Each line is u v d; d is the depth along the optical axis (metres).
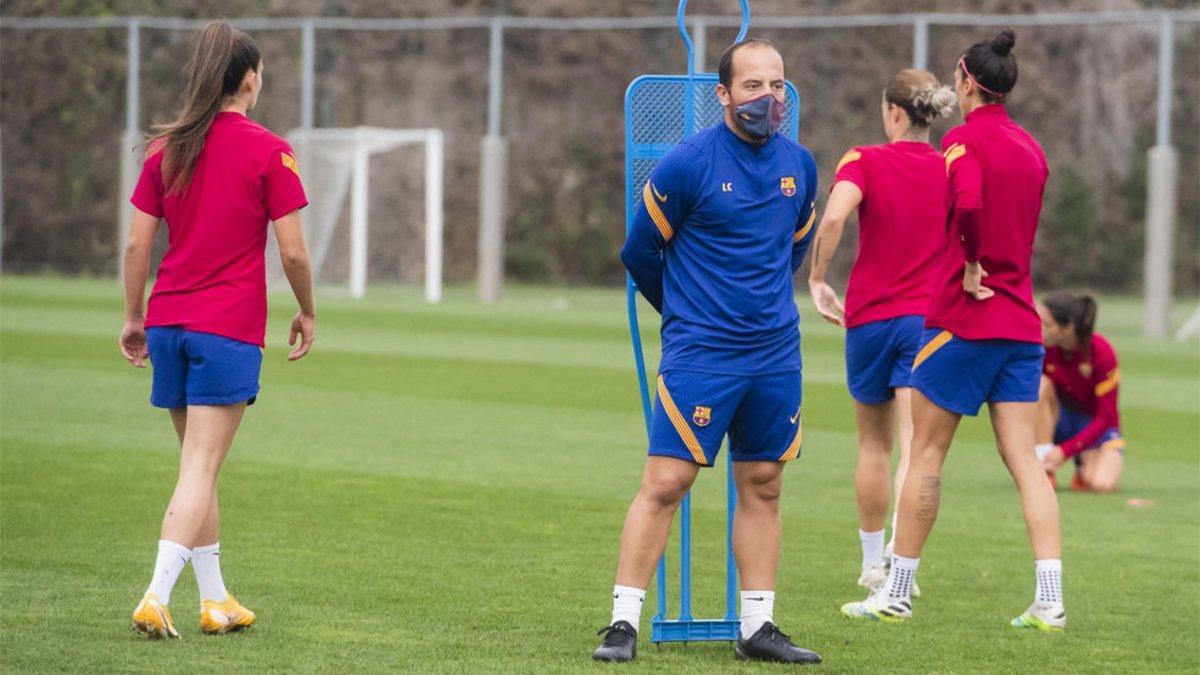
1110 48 162.25
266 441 44.12
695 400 21.38
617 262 161.12
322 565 27.91
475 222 164.00
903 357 27.33
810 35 160.38
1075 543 32.62
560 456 42.91
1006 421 25.20
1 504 32.84
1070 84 162.25
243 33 22.48
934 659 22.41
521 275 160.00
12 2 149.38
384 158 160.50
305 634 22.64
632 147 22.69
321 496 35.41
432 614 24.23
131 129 122.69
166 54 150.12
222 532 30.89
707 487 38.72
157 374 22.31
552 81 166.75
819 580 28.38
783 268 21.72
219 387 21.98
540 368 66.69
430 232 118.94
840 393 60.56
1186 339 95.50
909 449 26.39
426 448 43.72
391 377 62.16
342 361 67.69
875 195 27.28
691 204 21.30
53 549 28.33
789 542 32.03
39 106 149.00
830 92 160.25
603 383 61.81
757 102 20.89
